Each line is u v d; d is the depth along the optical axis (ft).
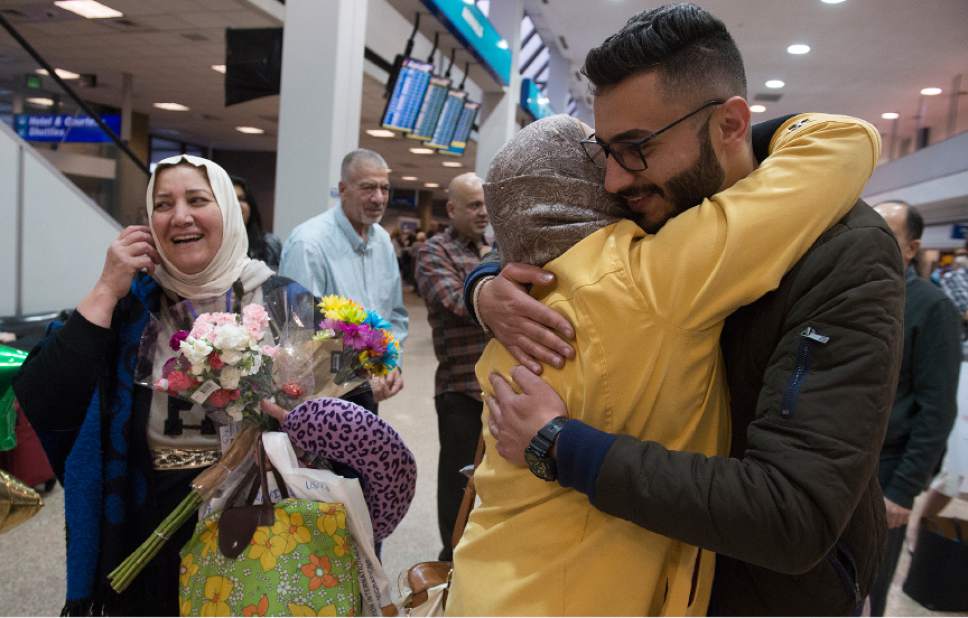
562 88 44.24
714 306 2.46
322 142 11.87
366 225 9.35
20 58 16.48
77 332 3.95
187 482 4.32
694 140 2.60
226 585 3.67
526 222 2.88
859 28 29.14
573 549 2.63
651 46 2.51
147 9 23.53
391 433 4.15
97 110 42.27
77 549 4.08
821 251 2.46
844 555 2.73
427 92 20.63
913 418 6.40
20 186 14.51
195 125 48.91
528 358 2.76
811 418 2.27
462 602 2.79
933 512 9.07
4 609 7.16
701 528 2.27
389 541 9.70
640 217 2.89
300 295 4.67
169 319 4.34
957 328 6.25
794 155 2.59
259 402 4.06
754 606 2.84
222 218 4.51
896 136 53.78
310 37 11.88
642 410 2.56
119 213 18.08
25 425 10.14
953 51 31.73
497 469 2.88
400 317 10.00
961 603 8.57
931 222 46.78
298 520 3.79
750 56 34.27
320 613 3.65
